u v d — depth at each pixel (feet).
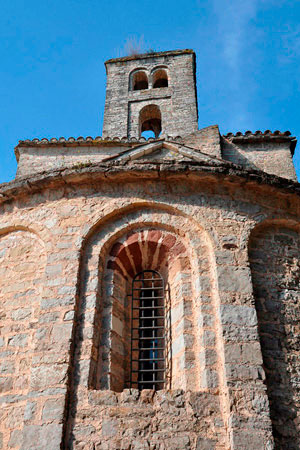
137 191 33.50
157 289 32.94
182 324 29.09
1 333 30.25
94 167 33.58
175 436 24.80
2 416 27.04
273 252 32.42
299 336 29.32
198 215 32.27
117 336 29.78
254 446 23.88
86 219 32.63
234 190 33.68
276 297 30.55
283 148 52.70
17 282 32.22
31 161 56.54
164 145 37.81
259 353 26.81
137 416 25.48
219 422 25.18
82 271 30.94
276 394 26.84
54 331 28.30
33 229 33.58
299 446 25.53
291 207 34.22
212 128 50.55
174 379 28.43
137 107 75.97
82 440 24.95
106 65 83.41
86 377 26.91
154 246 32.37
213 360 26.99
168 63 81.46
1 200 35.65
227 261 30.19
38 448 24.56
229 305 28.35
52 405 25.70
